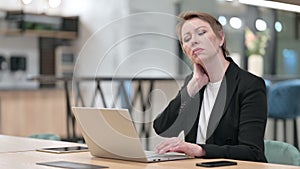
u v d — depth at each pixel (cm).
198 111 240
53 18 839
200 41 242
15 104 764
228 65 258
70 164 199
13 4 797
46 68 840
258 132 240
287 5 258
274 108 544
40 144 272
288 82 545
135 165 195
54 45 850
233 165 196
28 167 192
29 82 822
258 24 760
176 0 807
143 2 787
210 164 195
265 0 243
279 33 750
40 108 791
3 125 751
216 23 249
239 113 248
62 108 813
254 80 251
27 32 809
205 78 249
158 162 202
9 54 807
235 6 769
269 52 757
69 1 864
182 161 205
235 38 770
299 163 243
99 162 204
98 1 831
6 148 254
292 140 612
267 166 193
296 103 539
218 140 249
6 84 802
